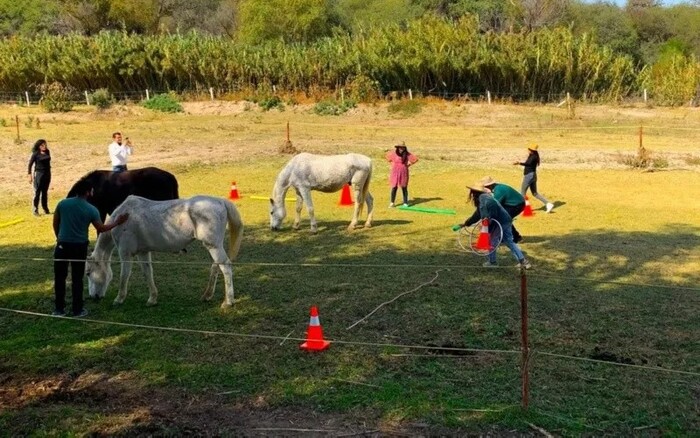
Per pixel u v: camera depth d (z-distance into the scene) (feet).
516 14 200.64
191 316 30.19
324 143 93.35
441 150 87.81
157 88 150.51
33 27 233.14
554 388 22.79
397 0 231.71
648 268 37.86
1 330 28.96
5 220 51.67
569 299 32.04
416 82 138.21
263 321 29.45
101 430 20.68
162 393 23.06
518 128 112.06
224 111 135.23
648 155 77.56
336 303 31.65
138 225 30.76
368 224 47.85
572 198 59.88
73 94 147.13
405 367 24.52
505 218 36.58
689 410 21.36
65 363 25.46
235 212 31.09
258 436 20.22
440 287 33.86
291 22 198.49
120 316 30.32
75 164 76.43
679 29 216.13
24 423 21.16
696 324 28.78
